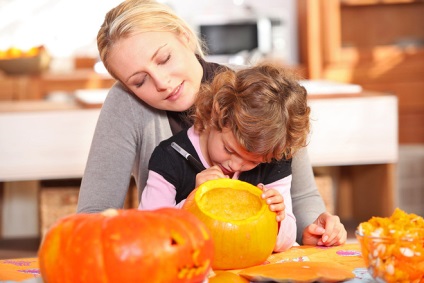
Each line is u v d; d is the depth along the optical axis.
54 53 5.52
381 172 3.67
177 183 1.59
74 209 3.61
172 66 1.55
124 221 1.10
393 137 3.49
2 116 3.27
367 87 5.36
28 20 5.52
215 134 1.48
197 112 1.54
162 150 1.60
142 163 1.77
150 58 1.53
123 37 1.53
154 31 1.54
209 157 1.58
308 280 1.17
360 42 5.78
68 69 5.22
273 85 1.44
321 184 3.74
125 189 1.75
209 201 1.39
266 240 1.33
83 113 3.33
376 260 1.13
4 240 3.89
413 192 4.29
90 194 1.70
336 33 5.29
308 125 1.51
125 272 1.07
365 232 1.18
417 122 5.39
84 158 3.35
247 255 1.31
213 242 1.19
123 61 1.54
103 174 1.71
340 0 5.48
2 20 5.49
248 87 1.42
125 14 1.54
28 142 3.30
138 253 1.07
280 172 1.62
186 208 1.34
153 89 1.57
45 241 1.13
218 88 1.49
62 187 3.62
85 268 1.07
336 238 1.57
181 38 1.60
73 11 5.54
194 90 1.60
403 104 5.37
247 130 1.39
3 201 3.91
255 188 1.39
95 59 5.29
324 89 3.54
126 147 1.73
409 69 5.35
